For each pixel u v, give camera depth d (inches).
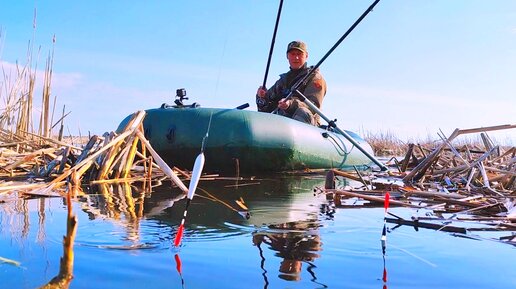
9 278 40.0
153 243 54.2
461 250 54.9
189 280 40.9
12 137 201.2
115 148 130.4
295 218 75.0
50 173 130.7
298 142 173.3
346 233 62.9
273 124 169.6
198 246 53.4
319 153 184.9
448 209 91.3
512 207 87.7
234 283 40.5
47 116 232.8
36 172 133.8
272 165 169.5
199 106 175.6
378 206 92.7
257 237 59.2
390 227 68.4
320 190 116.7
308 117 201.6
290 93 191.8
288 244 55.7
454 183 142.0
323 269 45.4
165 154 165.6
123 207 82.5
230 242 55.9
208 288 39.0
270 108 221.3
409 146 206.8
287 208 85.9
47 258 46.4
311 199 100.4
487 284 42.1
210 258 48.1
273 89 221.1
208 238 57.9
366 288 40.3
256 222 70.1
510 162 156.2
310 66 211.3
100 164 129.0
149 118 169.5
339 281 41.9
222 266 45.4
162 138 164.1
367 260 49.3
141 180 132.5
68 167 135.6
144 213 76.3
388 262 48.6
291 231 63.9
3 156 157.4
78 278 40.8
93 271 42.7
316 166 185.0
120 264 45.1
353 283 41.5
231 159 162.7
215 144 161.0
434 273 45.1
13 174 134.3
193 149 162.1
